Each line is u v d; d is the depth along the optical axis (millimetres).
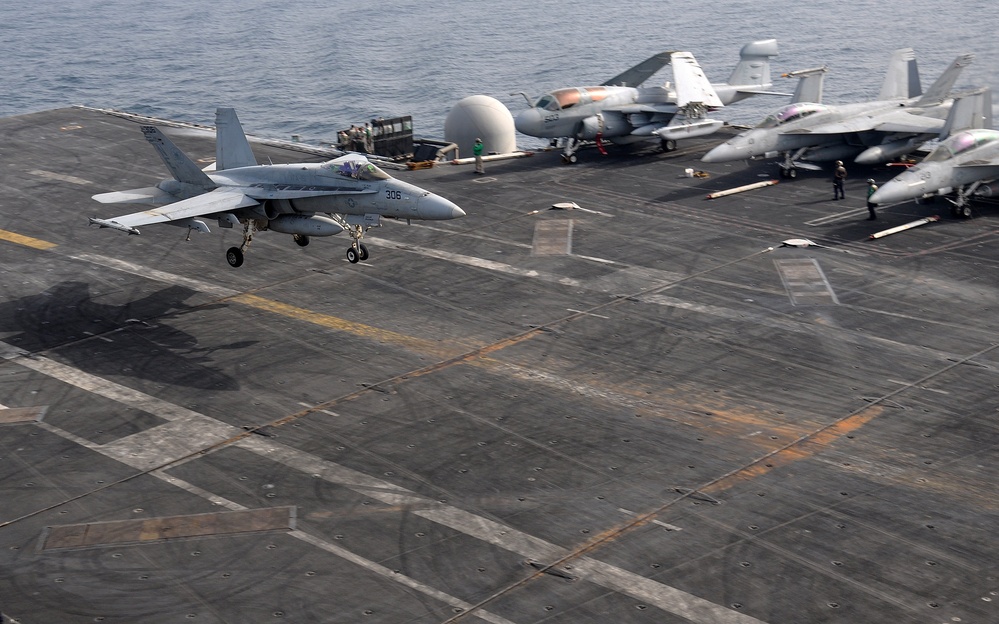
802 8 173875
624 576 20312
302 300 35938
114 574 20750
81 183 50812
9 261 40406
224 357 31422
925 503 22656
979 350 30516
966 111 46625
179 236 42906
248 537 21938
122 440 26391
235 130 38500
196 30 182500
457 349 31578
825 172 50781
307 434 26484
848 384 28594
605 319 33562
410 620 19156
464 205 46594
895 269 37312
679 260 38812
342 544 21609
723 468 24344
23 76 133500
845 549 21031
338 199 35344
